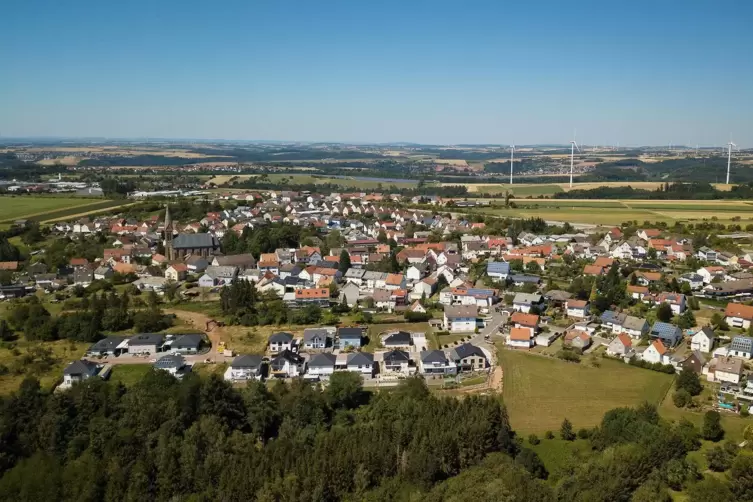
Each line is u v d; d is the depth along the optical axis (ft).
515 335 515.50
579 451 341.82
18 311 562.25
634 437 332.39
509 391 426.10
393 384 443.73
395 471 323.57
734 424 366.84
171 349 509.35
